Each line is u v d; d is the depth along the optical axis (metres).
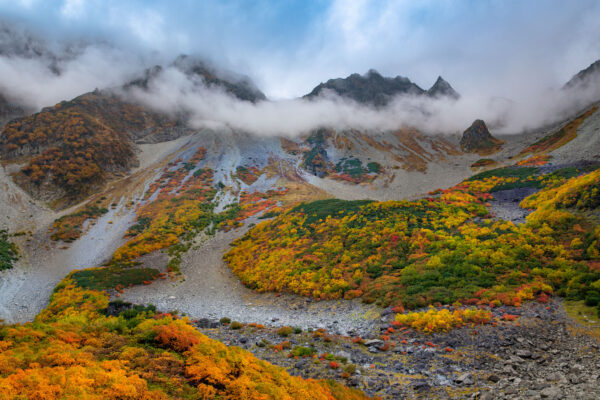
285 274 47.06
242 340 25.50
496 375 16.09
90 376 11.55
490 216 57.28
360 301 34.50
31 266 71.94
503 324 22.55
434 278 34.12
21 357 12.53
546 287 27.00
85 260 76.56
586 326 19.89
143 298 47.66
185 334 17.00
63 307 43.00
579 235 36.34
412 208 61.78
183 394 11.86
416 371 18.20
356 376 17.92
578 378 14.22
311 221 69.62
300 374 18.86
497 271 32.91
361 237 51.56
